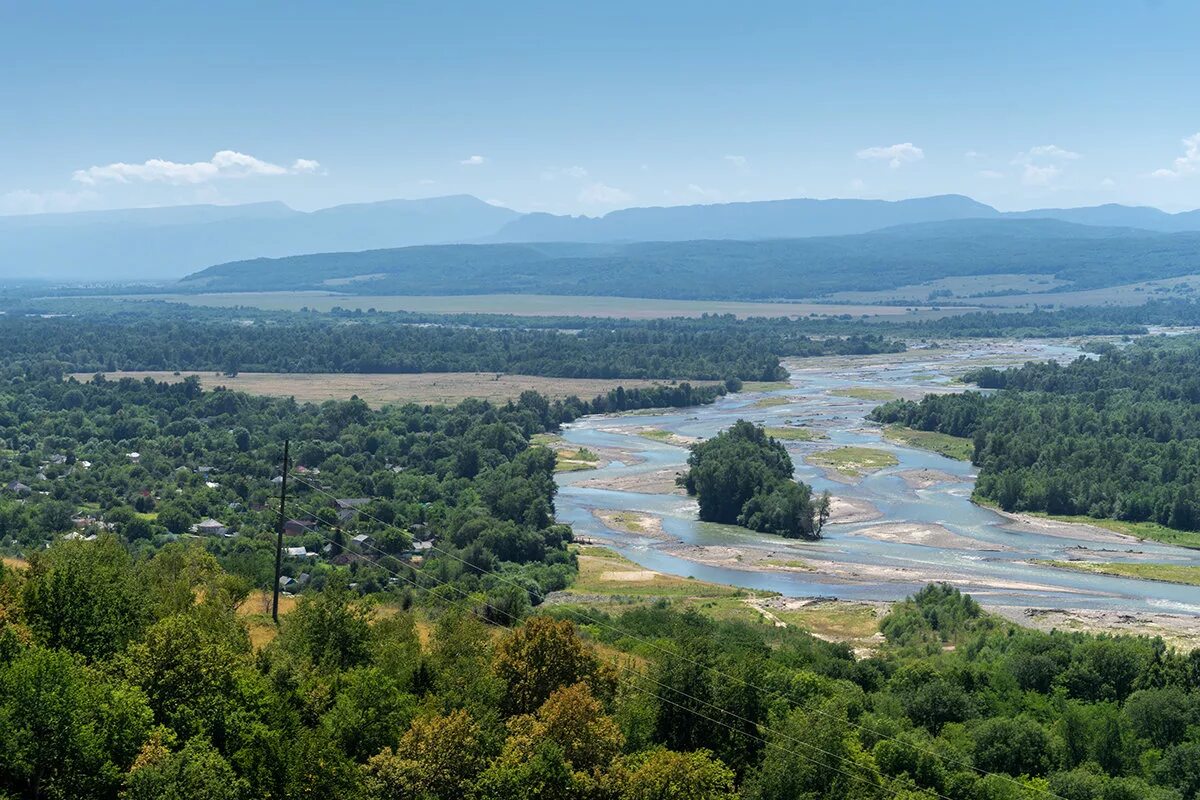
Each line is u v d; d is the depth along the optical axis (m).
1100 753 112.62
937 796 94.19
